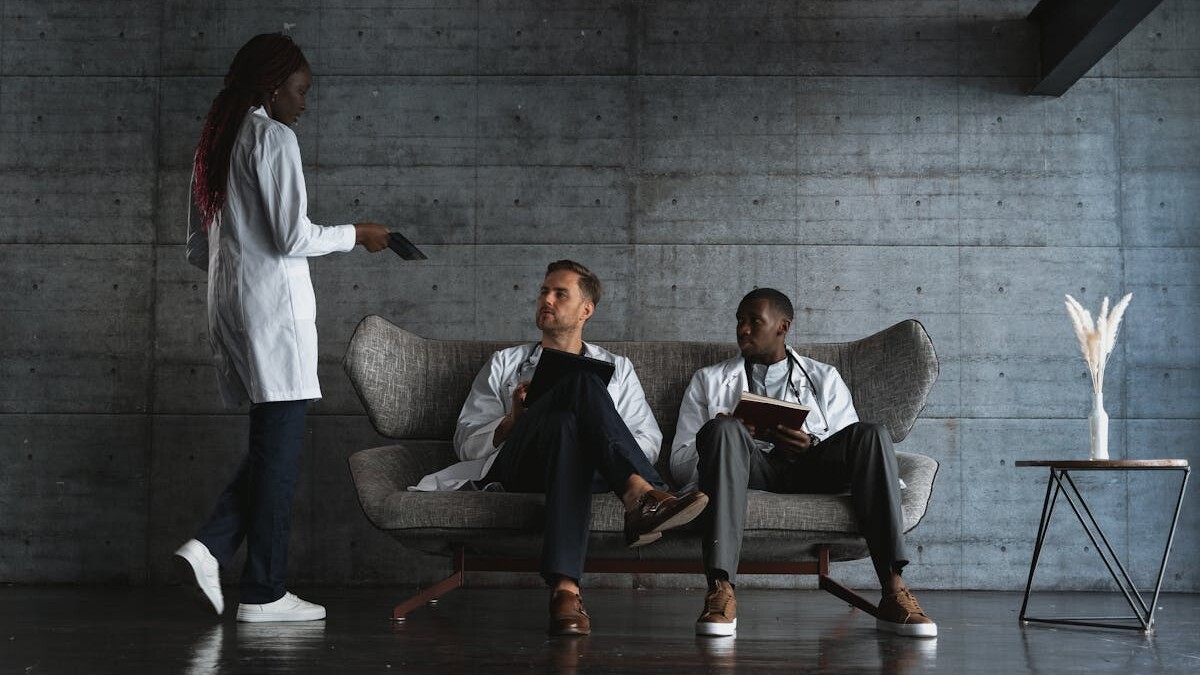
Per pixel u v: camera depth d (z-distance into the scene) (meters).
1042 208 4.48
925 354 3.47
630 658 2.28
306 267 2.97
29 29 4.56
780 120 4.53
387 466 3.24
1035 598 4.01
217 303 2.90
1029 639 2.74
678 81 4.55
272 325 2.86
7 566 4.36
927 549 4.36
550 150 4.53
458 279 4.49
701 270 4.48
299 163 2.88
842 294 4.46
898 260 4.47
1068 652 2.48
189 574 2.83
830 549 3.08
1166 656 2.43
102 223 4.50
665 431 3.67
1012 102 4.52
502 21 4.58
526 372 3.49
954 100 4.53
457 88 4.55
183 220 4.50
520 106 4.55
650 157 4.52
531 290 4.48
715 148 4.52
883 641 2.64
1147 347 4.41
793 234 4.48
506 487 3.03
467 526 2.90
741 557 3.12
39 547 4.38
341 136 4.54
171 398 4.44
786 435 2.90
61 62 4.55
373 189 4.52
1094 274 4.45
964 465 4.39
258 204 2.89
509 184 4.52
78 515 4.39
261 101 2.97
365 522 4.37
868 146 4.52
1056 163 4.50
